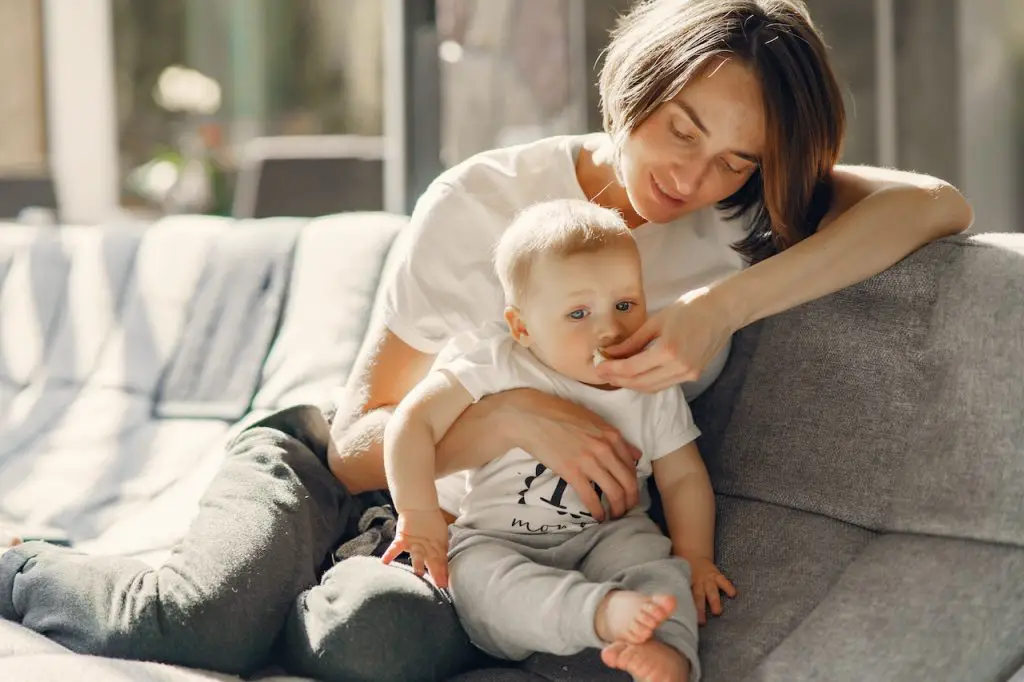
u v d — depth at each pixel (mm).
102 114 3967
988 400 1310
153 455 2232
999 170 3941
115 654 1381
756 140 1399
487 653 1408
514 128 3676
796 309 1557
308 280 2404
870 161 3893
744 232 1620
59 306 2645
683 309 1375
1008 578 1210
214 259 2541
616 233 1420
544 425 1410
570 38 3594
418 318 1639
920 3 3836
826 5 3846
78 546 1918
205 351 2420
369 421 1628
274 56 4098
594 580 1366
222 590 1389
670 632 1234
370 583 1317
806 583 1348
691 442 1491
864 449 1422
